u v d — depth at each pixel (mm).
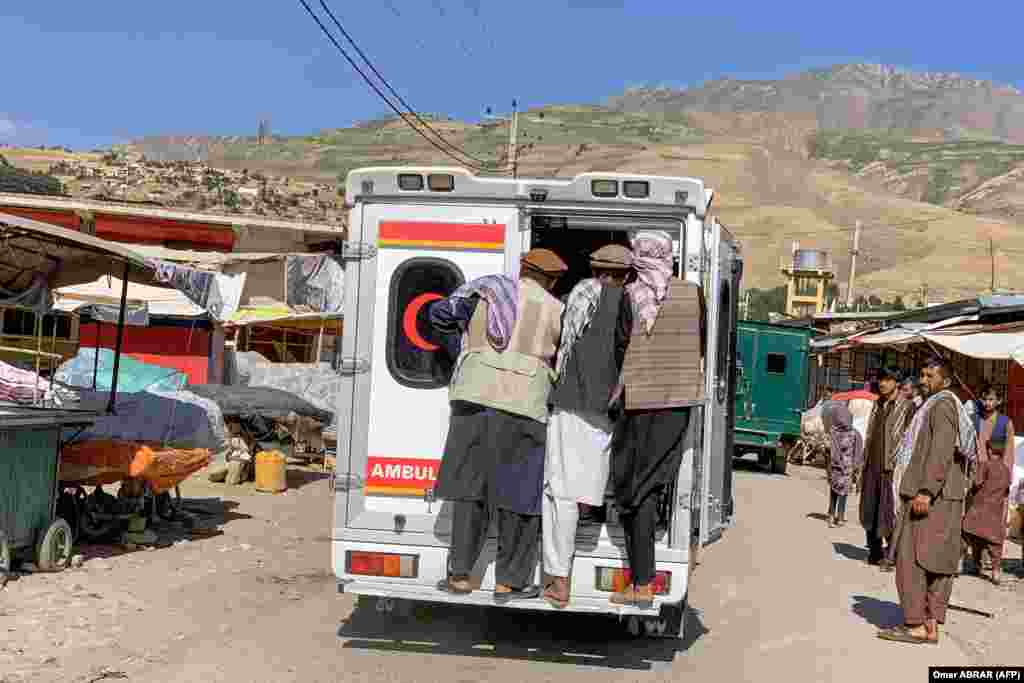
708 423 8164
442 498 7590
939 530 9312
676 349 7527
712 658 8508
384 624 8969
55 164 143750
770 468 29172
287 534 12992
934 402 9312
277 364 25562
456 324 7672
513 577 7637
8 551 9242
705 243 8023
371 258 8141
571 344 7469
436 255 8102
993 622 10570
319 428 20406
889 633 9414
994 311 26703
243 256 27188
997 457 12820
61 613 8406
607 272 7574
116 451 11133
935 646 9305
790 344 27750
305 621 8898
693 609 10320
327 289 27344
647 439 7535
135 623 8336
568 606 7656
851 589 11789
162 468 11422
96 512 11359
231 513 14273
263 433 18656
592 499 7473
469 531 7684
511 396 7469
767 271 172875
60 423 10016
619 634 9141
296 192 116875
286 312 26109
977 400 13109
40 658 7258
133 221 29359
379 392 8094
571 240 10023
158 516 12555
